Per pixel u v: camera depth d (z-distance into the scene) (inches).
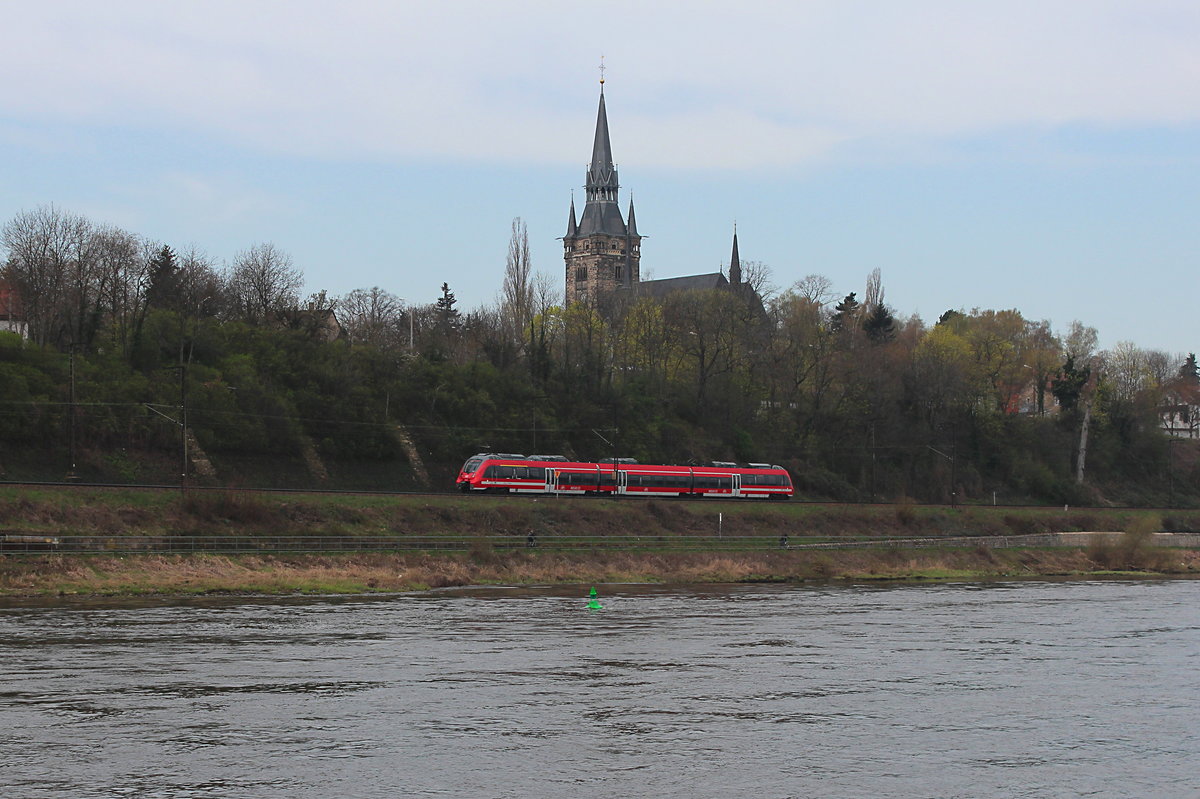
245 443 5073.8
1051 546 5487.2
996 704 2036.2
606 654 2484.0
